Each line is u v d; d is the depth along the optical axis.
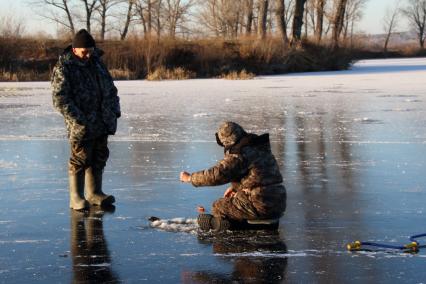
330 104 20.64
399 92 25.59
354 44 58.69
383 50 115.56
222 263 5.22
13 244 5.82
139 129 14.44
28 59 47.62
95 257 5.42
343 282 4.75
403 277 4.83
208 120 16.20
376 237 5.91
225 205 6.19
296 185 8.33
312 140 12.38
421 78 36.50
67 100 6.99
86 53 7.09
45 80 44.97
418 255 5.36
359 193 7.80
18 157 10.67
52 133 13.84
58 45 49.47
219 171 6.08
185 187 8.24
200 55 48.00
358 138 12.56
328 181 8.55
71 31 63.47
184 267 5.14
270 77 43.28
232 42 50.72
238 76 42.12
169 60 47.09
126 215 6.87
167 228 6.32
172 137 13.02
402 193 7.74
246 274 4.95
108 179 8.83
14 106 21.36
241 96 25.12
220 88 31.14
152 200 7.55
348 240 5.82
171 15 67.44
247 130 14.01
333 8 59.34
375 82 33.47
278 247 5.64
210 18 74.44
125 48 47.69
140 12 65.50
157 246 5.72
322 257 5.34
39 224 6.52
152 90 30.02
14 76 44.19
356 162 9.95
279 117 16.78
